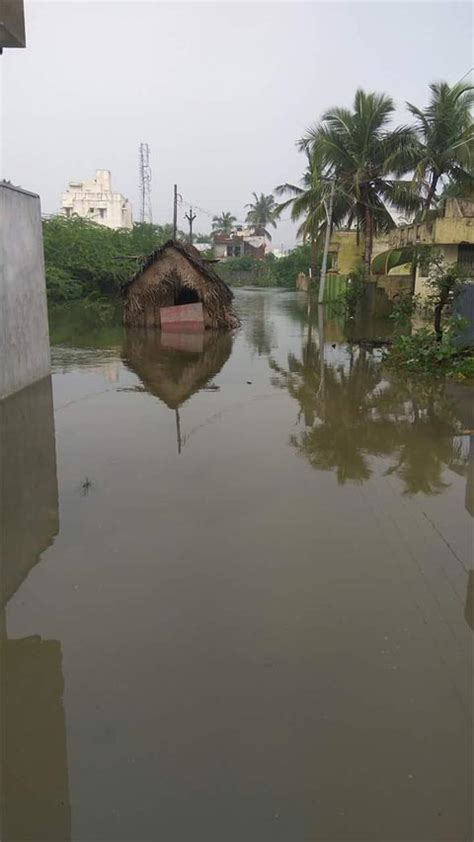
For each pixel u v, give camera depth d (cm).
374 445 689
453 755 257
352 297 2344
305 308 2908
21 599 372
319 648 325
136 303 1928
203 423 782
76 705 285
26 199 964
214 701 286
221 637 334
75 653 321
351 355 1391
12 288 906
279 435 728
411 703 286
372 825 228
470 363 1104
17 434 725
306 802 236
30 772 251
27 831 228
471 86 2305
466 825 229
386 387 1016
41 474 588
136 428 756
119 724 273
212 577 397
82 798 238
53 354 1384
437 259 1292
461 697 290
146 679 301
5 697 291
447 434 736
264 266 6400
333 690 294
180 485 559
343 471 602
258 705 284
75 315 2348
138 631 339
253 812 232
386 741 264
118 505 513
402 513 501
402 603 369
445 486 564
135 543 444
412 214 2870
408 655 320
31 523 477
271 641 330
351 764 253
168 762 254
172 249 1842
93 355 1375
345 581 393
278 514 496
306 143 2825
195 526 472
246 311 2730
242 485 561
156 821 229
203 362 1294
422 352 1167
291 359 1337
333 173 2800
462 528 474
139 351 1445
